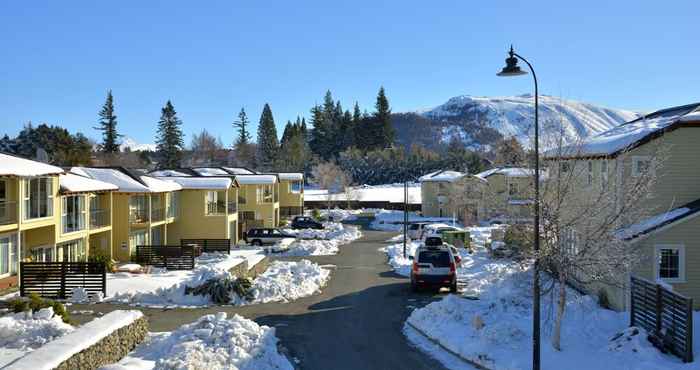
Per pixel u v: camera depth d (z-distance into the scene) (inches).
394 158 4940.9
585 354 585.0
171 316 817.5
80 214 1228.5
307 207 3649.1
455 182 2632.9
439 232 1879.9
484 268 1262.3
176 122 4133.9
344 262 1507.1
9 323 606.9
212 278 942.4
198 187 1734.7
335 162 5054.1
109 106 4001.0
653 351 565.3
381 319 804.6
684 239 762.2
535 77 548.1
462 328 690.8
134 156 4446.4
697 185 804.0
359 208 3631.9
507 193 703.1
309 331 731.4
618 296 770.2
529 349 604.4
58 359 459.8
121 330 586.2
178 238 1749.5
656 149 736.3
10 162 1022.4
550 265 601.6
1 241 985.5
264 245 1930.4
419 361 600.7
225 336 589.9
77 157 3139.8
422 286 1000.9
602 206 581.3
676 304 563.5
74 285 943.0
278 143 5241.1
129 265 1267.2
